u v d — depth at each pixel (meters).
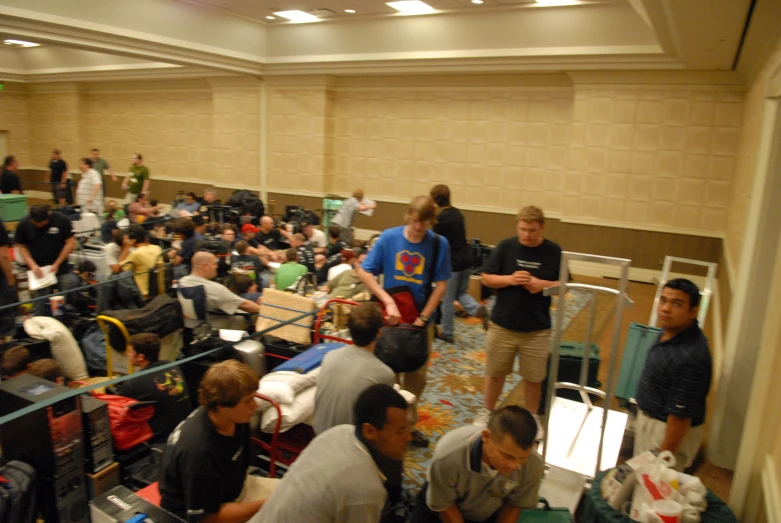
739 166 7.20
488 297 7.03
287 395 2.82
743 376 3.31
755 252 3.24
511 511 2.13
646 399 2.78
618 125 8.65
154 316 3.83
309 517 1.62
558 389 4.08
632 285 8.64
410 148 10.83
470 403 4.25
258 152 12.28
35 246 5.51
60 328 3.83
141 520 1.95
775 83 3.25
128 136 14.62
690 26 5.02
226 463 2.00
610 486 2.36
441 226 5.27
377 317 2.52
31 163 16.31
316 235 7.68
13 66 14.64
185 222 6.11
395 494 2.53
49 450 2.28
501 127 9.91
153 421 2.88
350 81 11.17
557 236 9.67
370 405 1.72
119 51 8.45
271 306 3.92
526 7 8.28
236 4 9.02
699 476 3.34
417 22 9.25
